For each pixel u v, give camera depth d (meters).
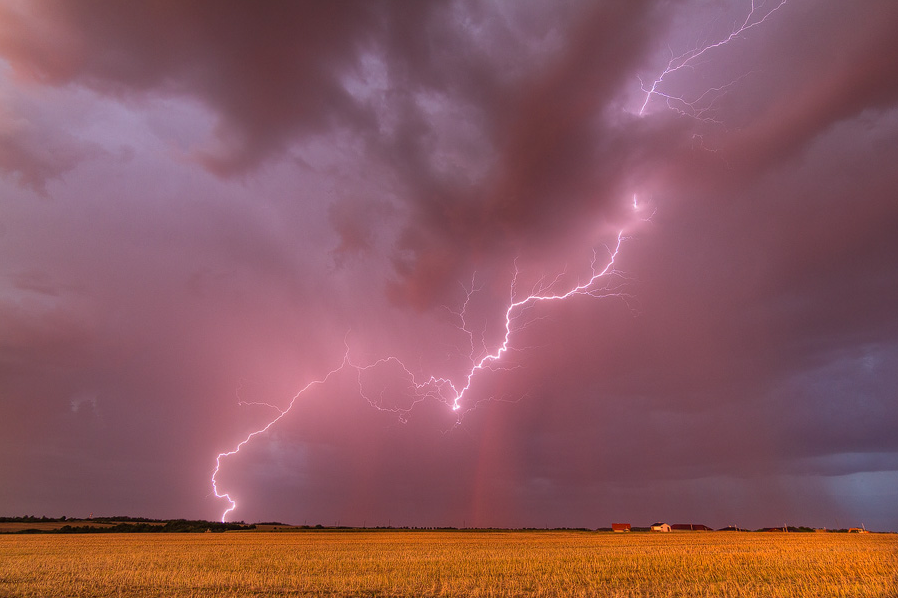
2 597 15.62
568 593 15.64
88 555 29.52
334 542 45.62
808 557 25.75
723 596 15.16
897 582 17.11
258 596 15.80
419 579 18.92
